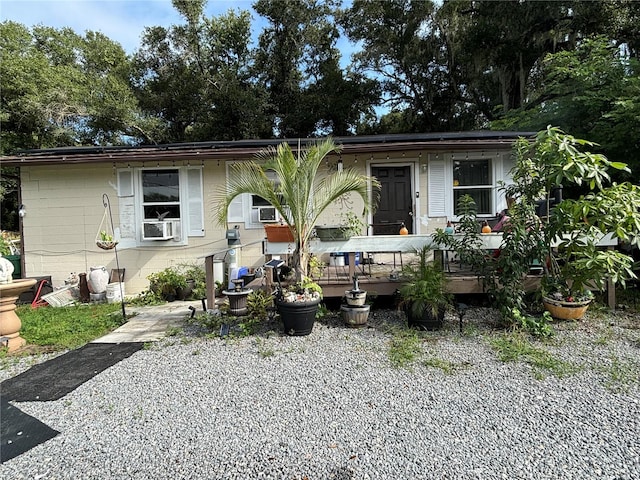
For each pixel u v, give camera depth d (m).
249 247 7.16
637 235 3.83
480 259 4.43
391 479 1.82
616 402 2.53
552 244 4.40
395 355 3.45
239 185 4.50
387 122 19.12
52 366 3.49
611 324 4.23
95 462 2.02
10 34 16.30
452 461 1.94
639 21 10.37
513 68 13.74
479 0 13.97
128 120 16.33
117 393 2.88
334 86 17.92
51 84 14.93
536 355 3.35
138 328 4.71
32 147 15.63
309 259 4.89
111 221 7.24
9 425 2.43
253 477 1.86
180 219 7.23
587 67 8.03
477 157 6.95
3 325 4.03
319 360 3.41
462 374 3.04
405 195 7.08
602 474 1.81
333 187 4.48
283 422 2.38
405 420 2.36
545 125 8.78
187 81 17.92
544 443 2.08
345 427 2.29
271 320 4.62
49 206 7.25
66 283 7.09
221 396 2.77
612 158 7.14
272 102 18.48
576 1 11.09
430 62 16.50
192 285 6.54
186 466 1.97
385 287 4.84
